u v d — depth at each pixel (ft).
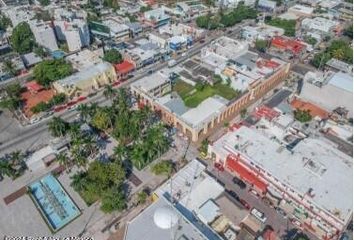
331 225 347.77
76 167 452.35
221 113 530.68
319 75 598.75
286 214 384.88
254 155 409.90
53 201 404.57
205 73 622.13
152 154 445.37
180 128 523.29
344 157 407.64
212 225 360.48
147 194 413.59
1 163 424.46
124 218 385.50
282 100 602.03
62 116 558.15
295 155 408.87
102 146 488.44
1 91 622.95
